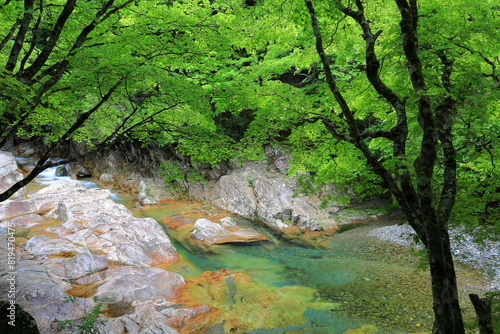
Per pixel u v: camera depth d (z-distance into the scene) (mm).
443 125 4648
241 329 6867
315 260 11305
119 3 6906
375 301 8227
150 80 6117
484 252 10734
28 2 5422
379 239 13445
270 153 19844
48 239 9312
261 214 16453
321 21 6457
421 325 7082
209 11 7668
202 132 7488
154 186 19906
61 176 22297
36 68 5277
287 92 7039
